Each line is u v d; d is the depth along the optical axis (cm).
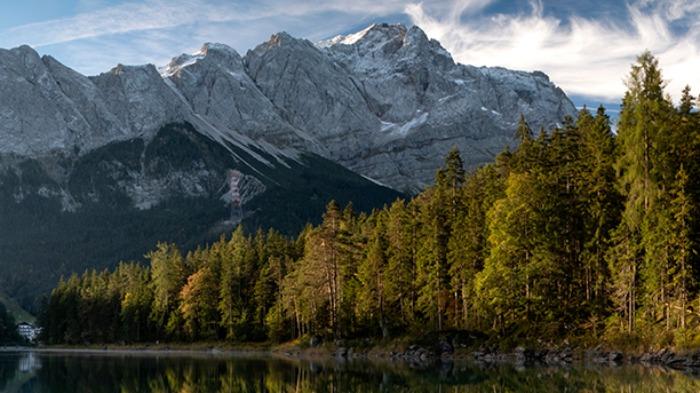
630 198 5772
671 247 5522
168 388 5319
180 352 11919
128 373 6950
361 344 8631
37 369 7938
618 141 6075
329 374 5831
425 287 8125
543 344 6238
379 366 6481
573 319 6406
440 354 7238
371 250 9194
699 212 5497
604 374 4684
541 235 6519
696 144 5653
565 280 6544
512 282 6612
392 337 8431
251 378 5831
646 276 5706
